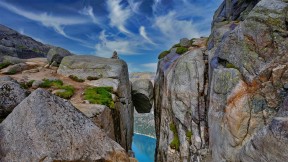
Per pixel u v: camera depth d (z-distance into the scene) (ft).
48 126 25.80
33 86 74.74
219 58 62.03
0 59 110.93
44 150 23.93
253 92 46.80
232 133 46.70
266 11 53.72
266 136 31.78
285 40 48.21
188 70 75.77
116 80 89.04
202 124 66.44
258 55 50.08
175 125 76.07
